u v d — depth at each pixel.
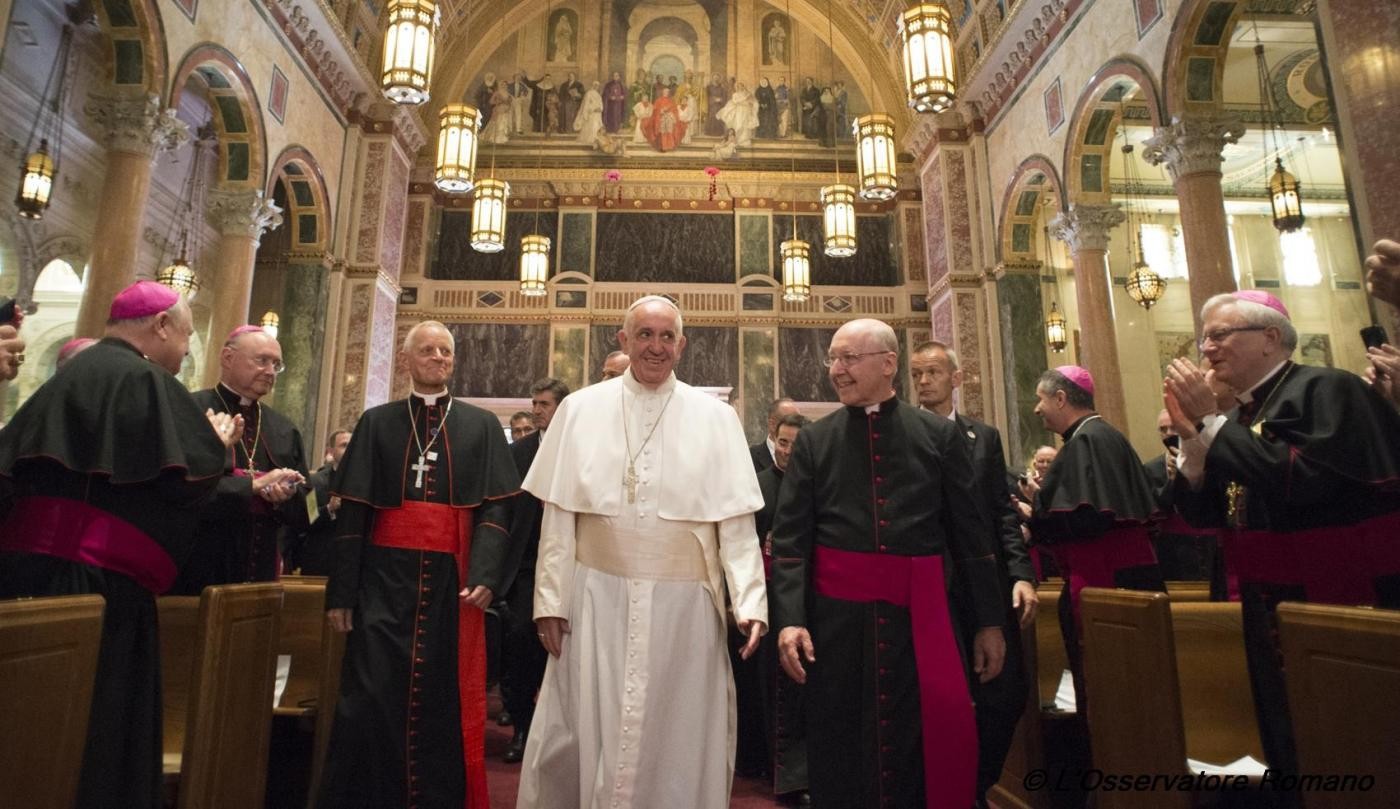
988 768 3.05
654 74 17.36
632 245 16.53
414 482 3.42
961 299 13.91
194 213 15.16
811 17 17.58
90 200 12.84
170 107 8.84
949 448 2.91
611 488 2.87
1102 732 2.78
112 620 2.54
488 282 16.09
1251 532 2.75
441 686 3.25
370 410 3.59
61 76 11.92
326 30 12.33
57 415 2.53
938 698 2.59
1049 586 4.45
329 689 3.39
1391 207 5.48
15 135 11.34
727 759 2.76
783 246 13.95
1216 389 3.40
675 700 2.72
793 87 17.36
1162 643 2.44
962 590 2.87
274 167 11.34
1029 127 12.32
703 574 2.84
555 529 2.87
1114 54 9.99
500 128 16.92
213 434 2.79
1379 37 5.61
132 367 2.69
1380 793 1.74
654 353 3.00
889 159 9.79
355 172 14.19
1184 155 8.70
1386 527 2.42
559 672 2.78
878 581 2.72
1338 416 2.40
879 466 2.85
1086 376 3.99
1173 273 17.61
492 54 17.33
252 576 4.14
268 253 16.61
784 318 16.12
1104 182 11.07
